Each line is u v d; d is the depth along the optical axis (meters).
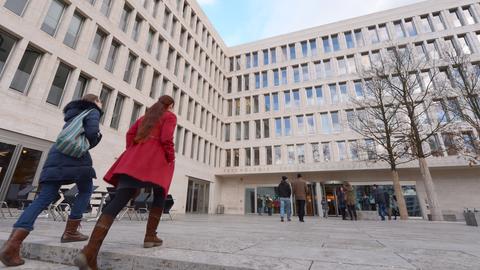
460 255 2.45
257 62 32.19
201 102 26.02
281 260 2.12
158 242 2.69
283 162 26.38
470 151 15.08
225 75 32.56
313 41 29.98
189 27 24.80
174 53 21.73
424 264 2.03
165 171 2.52
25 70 10.91
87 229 4.89
